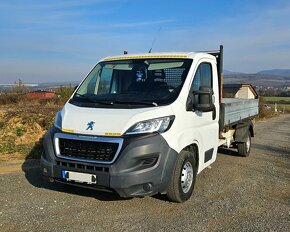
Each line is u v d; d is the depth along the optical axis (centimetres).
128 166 464
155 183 480
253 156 1012
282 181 727
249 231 458
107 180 464
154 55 621
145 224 470
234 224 481
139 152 466
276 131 1997
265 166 873
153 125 487
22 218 479
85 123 498
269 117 3897
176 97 538
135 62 615
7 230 441
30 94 2773
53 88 2841
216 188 652
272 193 638
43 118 1181
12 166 764
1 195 570
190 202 563
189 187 564
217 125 689
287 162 946
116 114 495
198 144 589
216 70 684
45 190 597
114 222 473
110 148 472
